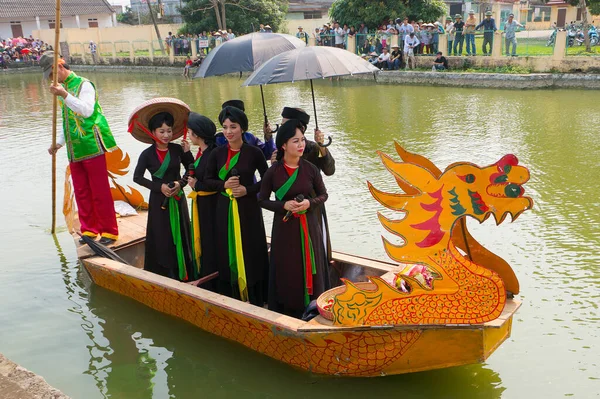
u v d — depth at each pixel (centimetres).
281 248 425
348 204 731
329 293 403
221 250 475
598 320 452
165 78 2667
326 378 397
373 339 364
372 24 2436
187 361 435
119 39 3697
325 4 4059
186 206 530
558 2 3544
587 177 799
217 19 3036
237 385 404
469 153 951
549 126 1141
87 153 551
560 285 506
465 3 3788
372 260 474
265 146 511
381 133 1142
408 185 379
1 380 356
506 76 1744
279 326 384
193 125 472
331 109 1479
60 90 523
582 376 390
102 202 564
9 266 608
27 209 781
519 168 331
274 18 3225
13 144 1192
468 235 378
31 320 501
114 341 467
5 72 3497
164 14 4581
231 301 422
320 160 457
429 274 393
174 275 527
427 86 1906
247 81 451
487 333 349
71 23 4434
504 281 374
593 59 1678
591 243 586
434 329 349
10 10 4188
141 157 516
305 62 431
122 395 400
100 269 525
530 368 400
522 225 641
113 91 2147
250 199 463
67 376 422
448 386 386
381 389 386
